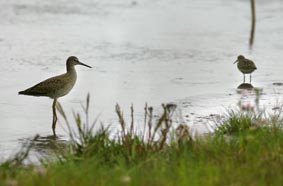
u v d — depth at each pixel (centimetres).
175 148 1126
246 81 2047
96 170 1014
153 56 2403
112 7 3494
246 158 1057
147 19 3175
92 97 1847
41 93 1630
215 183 930
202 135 1306
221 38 2753
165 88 1947
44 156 1236
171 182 923
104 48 2522
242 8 3497
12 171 1006
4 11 3238
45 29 2848
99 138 1171
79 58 2347
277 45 2625
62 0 3647
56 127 1557
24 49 2455
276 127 1279
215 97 1817
